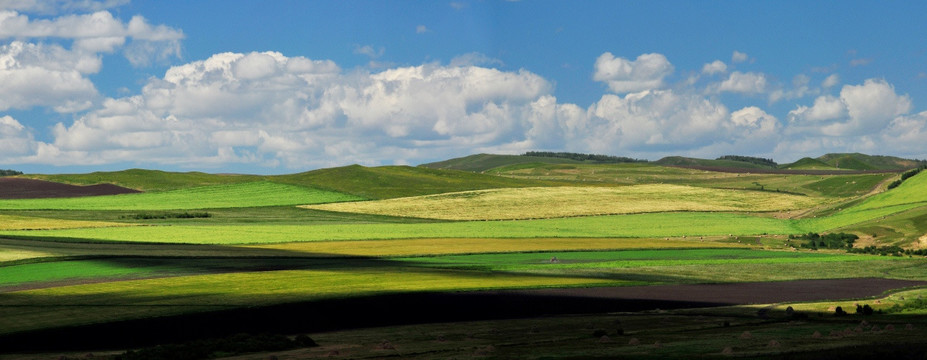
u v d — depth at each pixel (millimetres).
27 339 50625
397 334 51500
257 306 62375
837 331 46594
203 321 56938
